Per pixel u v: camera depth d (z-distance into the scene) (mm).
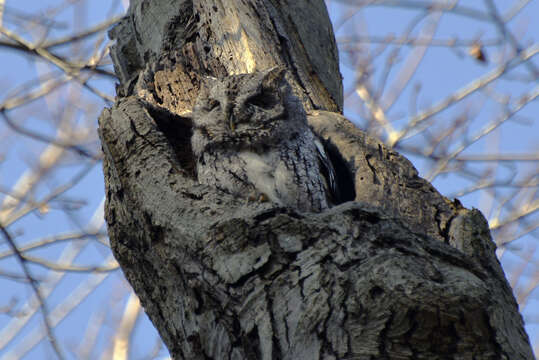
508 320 5820
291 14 11008
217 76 10273
